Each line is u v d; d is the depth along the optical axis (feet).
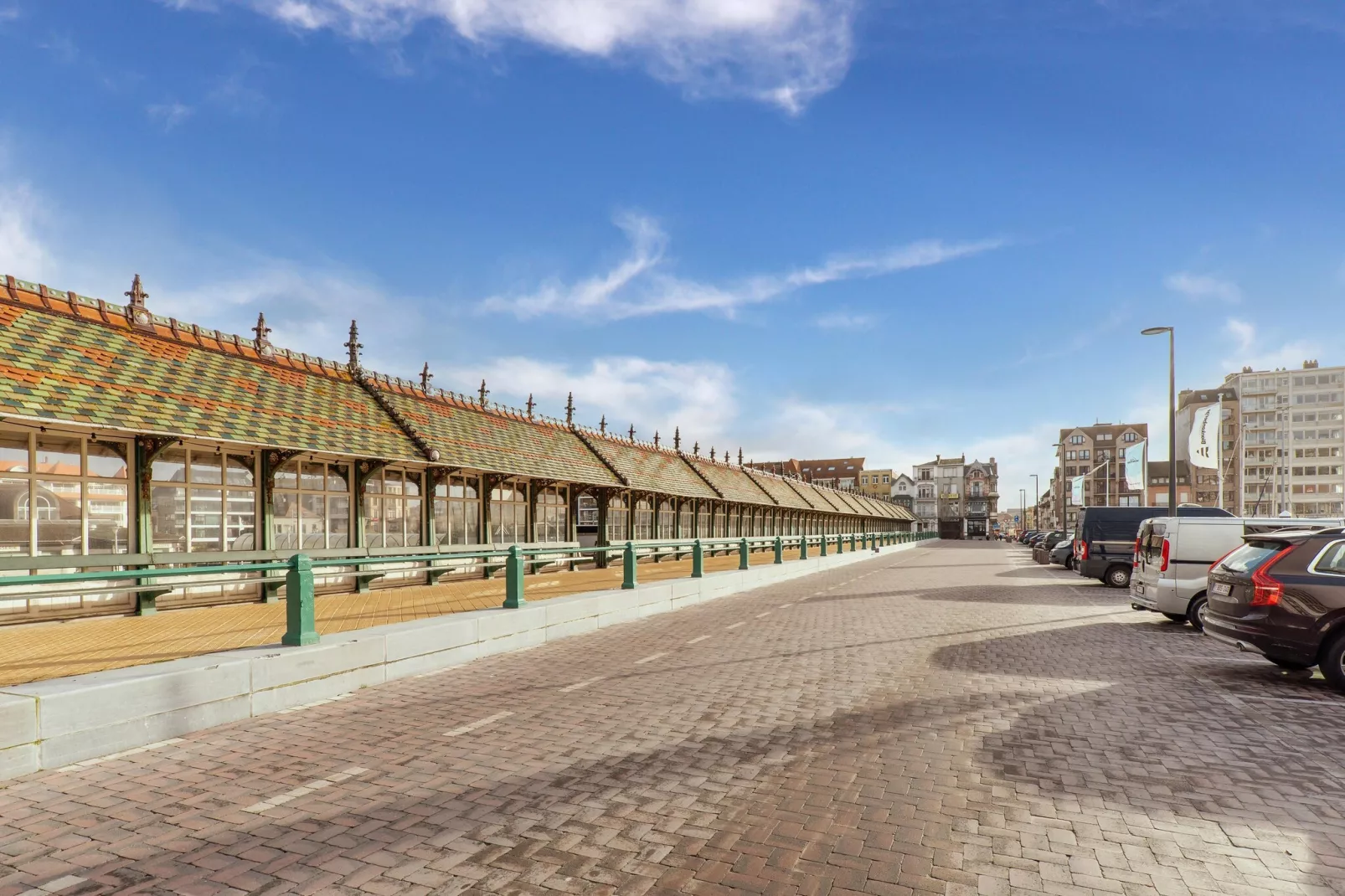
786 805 14.85
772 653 32.65
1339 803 15.03
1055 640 36.50
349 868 12.21
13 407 29.35
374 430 49.24
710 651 33.37
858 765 17.28
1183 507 69.46
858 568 104.06
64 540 32.91
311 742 19.25
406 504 52.06
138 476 35.68
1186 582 40.78
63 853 12.77
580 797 15.30
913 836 13.41
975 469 445.37
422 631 28.40
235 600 39.60
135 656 23.66
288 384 46.52
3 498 30.99
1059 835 13.44
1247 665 29.84
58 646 25.55
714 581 58.08
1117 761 17.61
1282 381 350.43
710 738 19.53
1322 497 341.00
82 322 37.14
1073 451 378.32
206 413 38.32
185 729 19.97
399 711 22.47
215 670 20.85
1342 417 341.21
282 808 14.79
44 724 16.99
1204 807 14.76
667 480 91.66
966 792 15.53
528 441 67.92
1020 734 19.84
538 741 19.26
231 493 40.29
